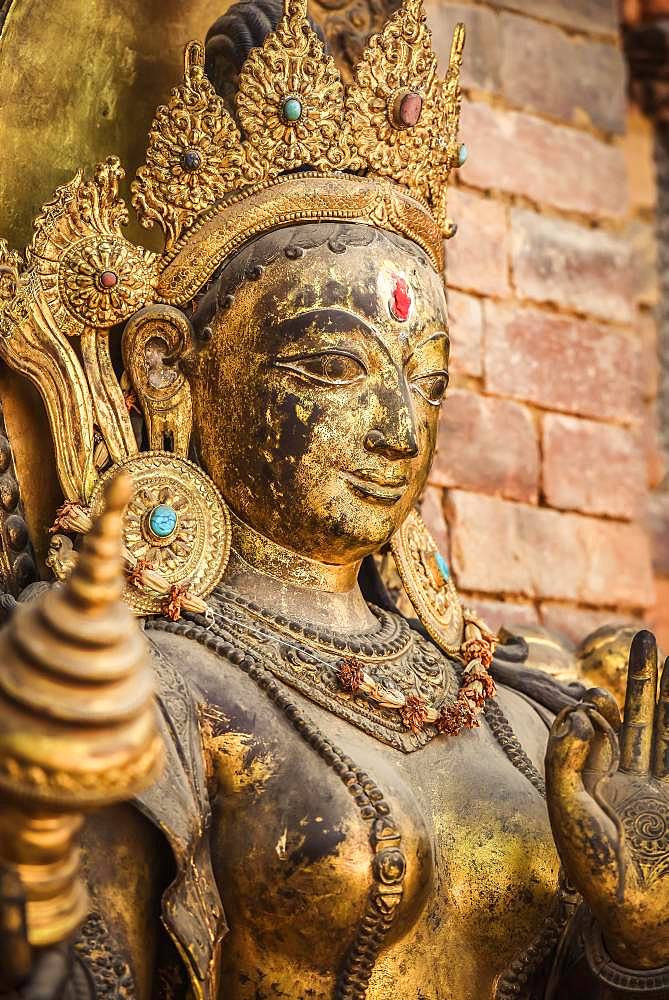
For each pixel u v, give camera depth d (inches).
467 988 148.4
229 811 140.0
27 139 165.3
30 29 165.2
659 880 139.8
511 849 151.3
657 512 256.7
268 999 139.3
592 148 241.4
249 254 156.6
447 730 155.3
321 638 151.8
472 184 228.5
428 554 168.4
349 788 139.9
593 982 150.5
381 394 152.8
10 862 97.8
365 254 155.9
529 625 189.8
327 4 194.7
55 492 159.3
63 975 100.7
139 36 174.7
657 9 264.8
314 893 136.9
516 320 229.1
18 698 92.9
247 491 153.9
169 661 143.5
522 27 237.5
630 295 241.4
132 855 134.0
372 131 161.6
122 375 157.4
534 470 226.8
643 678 148.1
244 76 158.6
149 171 158.2
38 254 156.3
